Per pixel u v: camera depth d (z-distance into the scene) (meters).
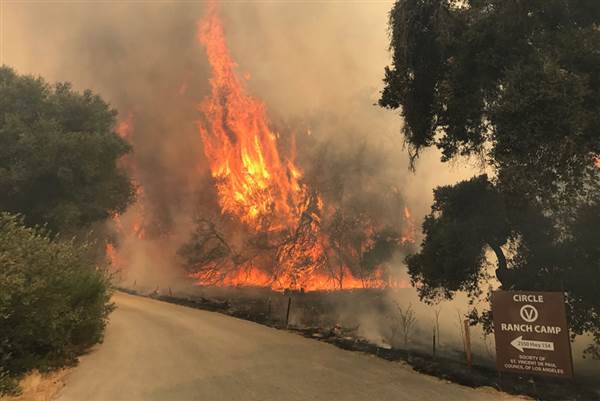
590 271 12.20
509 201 10.84
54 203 26.42
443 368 9.92
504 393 8.28
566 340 8.09
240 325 16.98
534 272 13.38
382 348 12.48
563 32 9.62
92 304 12.41
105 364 10.65
